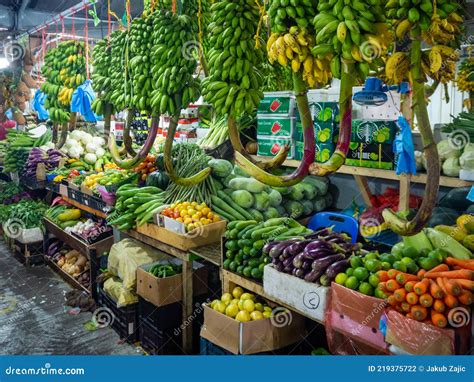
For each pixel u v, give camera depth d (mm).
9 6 5805
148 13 2650
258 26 1993
